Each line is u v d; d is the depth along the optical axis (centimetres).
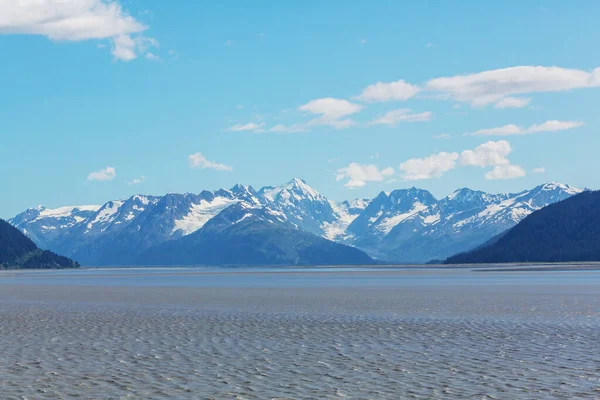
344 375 3394
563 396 2906
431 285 13450
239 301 8650
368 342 4506
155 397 2947
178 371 3506
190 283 16675
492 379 3259
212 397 2945
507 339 4562
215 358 3894
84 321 5938
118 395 2983
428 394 2973
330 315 6425
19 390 3073
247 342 4531
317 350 4175
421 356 3925
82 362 3766
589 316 6041
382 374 3412
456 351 4084
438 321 5769
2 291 12300
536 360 3731
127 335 4916
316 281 17488
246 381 3262
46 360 3831
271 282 16975
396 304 7850
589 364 3591
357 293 10512
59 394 2997
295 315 6444
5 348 4288
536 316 6097
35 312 6969
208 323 5709
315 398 2923
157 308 7450
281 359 3859
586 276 17538
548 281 14312
